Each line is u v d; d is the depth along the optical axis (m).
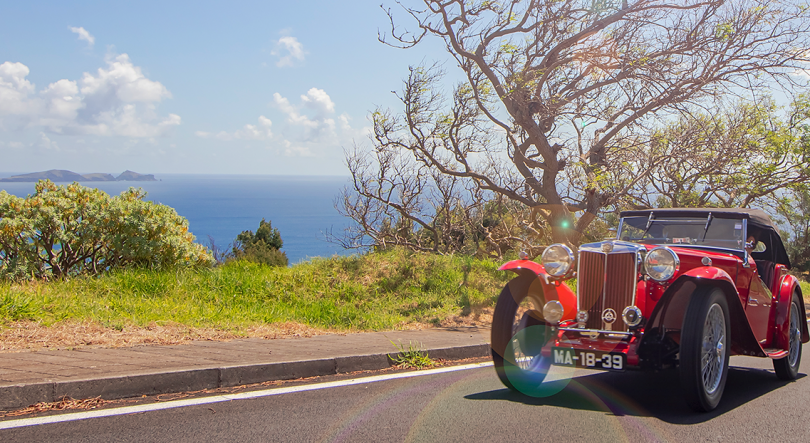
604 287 4.73
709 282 4.50
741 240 5.73
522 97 11.43
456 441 3.63
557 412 4.37
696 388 4.25
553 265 4.98
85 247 9.62
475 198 16.55
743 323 4.94
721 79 10.59
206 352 5.69
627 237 6.45
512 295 5.03
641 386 5.41
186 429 3.74
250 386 4.99
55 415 3.93
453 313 9.23
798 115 15.90
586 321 4.79
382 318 8.59
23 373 4.43
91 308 7.24
